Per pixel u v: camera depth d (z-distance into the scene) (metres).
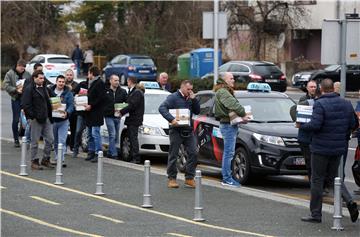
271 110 21.34
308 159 17.66
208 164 21.53
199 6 74.06
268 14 65.94
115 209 16.48
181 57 58.88
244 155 20.19
